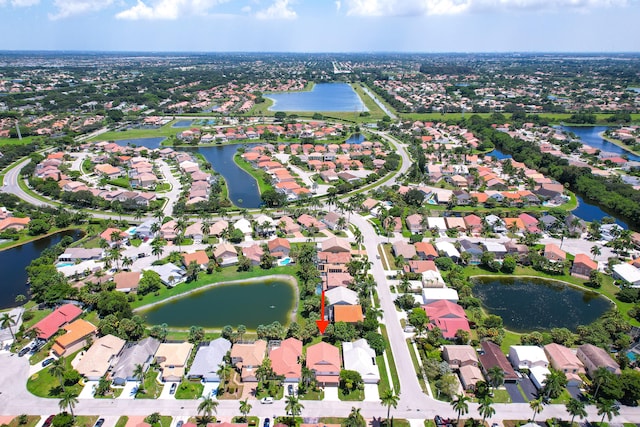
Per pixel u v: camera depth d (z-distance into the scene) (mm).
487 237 178250
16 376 101188
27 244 173250
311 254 153750
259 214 199000
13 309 128250
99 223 188125
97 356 103938
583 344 110375
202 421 89438
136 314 126625
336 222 184250
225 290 140125
